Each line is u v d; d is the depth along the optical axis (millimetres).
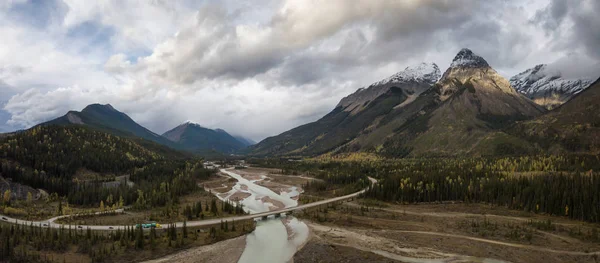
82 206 177500
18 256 88375
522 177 177500
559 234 113375
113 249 99938
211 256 101062
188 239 113688
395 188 187000
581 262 90875
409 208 163500
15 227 108500
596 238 107625
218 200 199750
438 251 100375
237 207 164125
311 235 121375
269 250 107125
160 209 167500
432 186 179250
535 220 130750
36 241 99000
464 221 134000
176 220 142250
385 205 170000
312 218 147750
